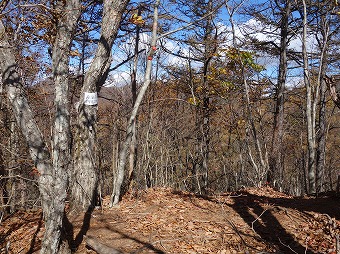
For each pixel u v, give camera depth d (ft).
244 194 28.55
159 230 19.77
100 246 17.47
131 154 26.63
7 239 21.74
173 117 38.37
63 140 15.66
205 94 46.21
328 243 17.74
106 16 22.98
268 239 18.75
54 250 15.44
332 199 25.02
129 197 25.57
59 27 16.65
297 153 53.42
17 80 16.62
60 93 15.90
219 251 17.21
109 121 29.53
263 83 46.37
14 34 21.84
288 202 25.44
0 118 25.88
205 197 26.89
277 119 43.37
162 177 32.89
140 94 21.95
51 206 15.44
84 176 22.67
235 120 43.11
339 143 63.10
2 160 22.26
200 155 41.63
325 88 46.26
